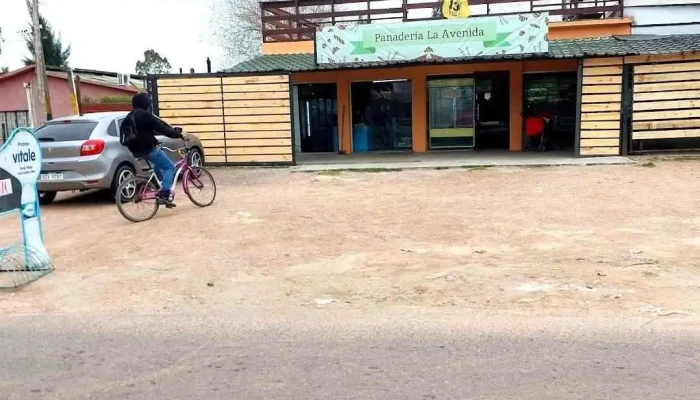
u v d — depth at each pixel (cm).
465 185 1202
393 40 1564
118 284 636
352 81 1942
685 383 390
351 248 743
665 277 595
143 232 862
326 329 500
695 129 1502
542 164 1449
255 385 404
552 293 561
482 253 700
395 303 554
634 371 407
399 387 394
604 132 1534
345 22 1858
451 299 557
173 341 485
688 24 1706
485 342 462
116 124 1155
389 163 1598
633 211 900
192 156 1443
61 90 3080
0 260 684
